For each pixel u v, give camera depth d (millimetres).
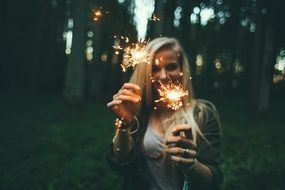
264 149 10258
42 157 9656
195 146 2107
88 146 11258
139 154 2428
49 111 19375
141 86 2457
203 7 30750
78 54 18906
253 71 25562
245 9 27438
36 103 24062
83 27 18938
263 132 14227
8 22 35438
